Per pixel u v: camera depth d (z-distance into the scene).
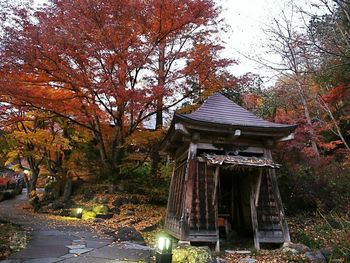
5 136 16.67
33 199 20.67
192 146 9.55
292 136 9.80
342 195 12.52
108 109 15.64
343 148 15.60
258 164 8.76
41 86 13.44
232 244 10.05
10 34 11.49
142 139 15.91
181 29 15.09
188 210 8.98
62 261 6.98
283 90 16.34
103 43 12.83
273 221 9.52
